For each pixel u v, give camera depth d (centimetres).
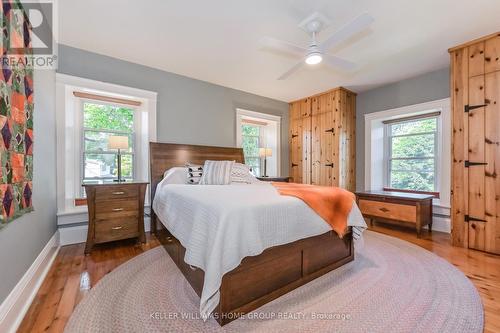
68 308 148
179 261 201
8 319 126
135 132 338
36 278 174
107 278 187
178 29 234
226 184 284
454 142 268
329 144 424
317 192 201
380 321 137
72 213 266
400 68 328
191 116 363
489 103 245
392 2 195
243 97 426
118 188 259
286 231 165
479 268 208
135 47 271
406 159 398
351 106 429
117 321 137
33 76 177
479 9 204
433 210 337
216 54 287
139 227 272
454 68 269
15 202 138
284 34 241
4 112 126
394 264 216
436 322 136
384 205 339
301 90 423
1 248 122
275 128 482
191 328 132
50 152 234
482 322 135
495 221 242
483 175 249
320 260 195
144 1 193
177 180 299
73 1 192
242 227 141
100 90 287
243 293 146
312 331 130
